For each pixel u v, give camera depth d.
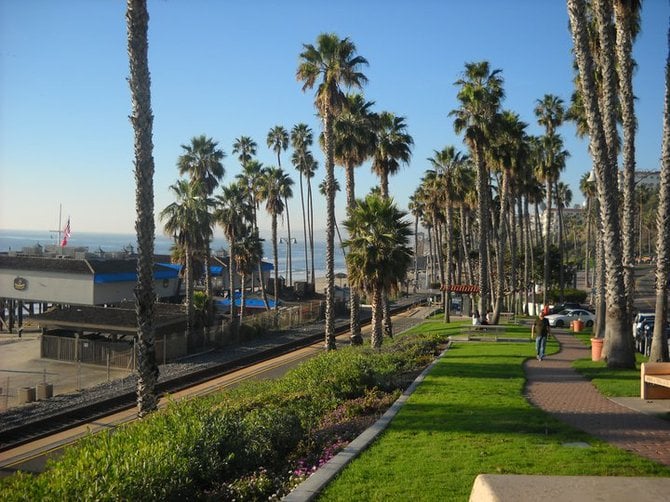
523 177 50.97
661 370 13.29
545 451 8.84
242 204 55.66
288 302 71.81
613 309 18.48
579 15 18.06
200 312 43.72
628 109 20.77
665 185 17.98
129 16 14.51
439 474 7.82
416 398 13.52
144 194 14.70
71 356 36.28
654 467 7.94
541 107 52.53
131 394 26.50
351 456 8.79
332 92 34.09
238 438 9.15
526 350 24.25
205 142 54.47
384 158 42.84
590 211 70.50
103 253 60.66
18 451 18.61
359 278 29.31
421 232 129.00
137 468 6.88
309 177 88.62
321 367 17.47
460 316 56.72
